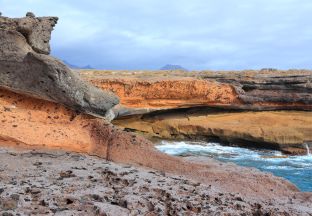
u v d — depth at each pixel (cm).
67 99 929
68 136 927
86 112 966
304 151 2170
